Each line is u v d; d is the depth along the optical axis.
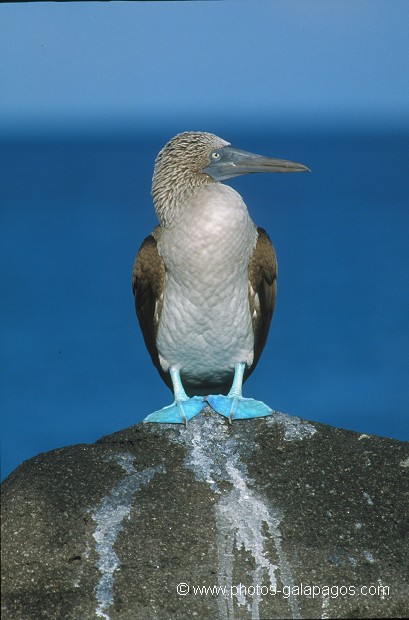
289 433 9.56
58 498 8.80
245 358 10.65
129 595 8.47
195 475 9.19
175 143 10.31
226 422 9.74
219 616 8.45
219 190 10.11
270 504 9.00
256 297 10.77
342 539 8.81
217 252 9.88
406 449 9.47
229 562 8.64
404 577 8.60
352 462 9.35
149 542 8.70
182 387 10.43
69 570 8.53
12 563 8.50
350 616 8.45
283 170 10.39
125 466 9.21
